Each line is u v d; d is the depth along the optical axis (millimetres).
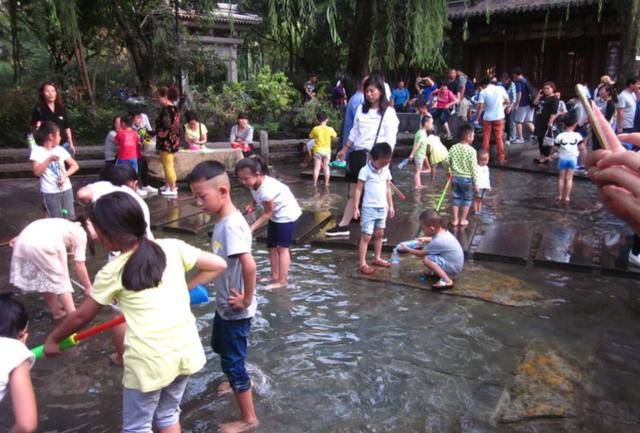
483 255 6121
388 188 5863
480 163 7965
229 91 16031
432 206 8578
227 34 21594
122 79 17953
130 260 2428
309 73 20625
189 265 2744
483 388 3582
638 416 3270
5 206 8430
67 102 14445
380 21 14516
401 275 5602
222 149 11289
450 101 14891
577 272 5762
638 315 4715
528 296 5066
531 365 3812
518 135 14883
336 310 4785
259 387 3574
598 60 17578
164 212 8086
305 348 4105
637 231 979
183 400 3457
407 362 3908
